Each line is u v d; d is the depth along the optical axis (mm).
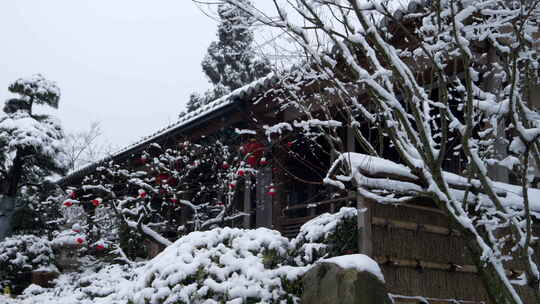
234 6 3791
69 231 13336
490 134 5508
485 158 4902
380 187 4922
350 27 3762
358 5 3617
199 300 5277
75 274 11719
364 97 5719
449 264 5570
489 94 4371
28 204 14227
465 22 5305
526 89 4617
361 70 3773
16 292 11672
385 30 4434
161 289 5445
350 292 4598
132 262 10469
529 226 3736
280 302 5180
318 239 5633
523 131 3641
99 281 9633
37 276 11547
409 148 4070
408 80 3707
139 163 12383
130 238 11445
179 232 10266
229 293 5207
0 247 12227
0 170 14133
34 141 13773
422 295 5293
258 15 3705
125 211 10344
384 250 5195
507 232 5973
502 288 3760
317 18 3686
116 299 6152
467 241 3830
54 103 15328
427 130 4066
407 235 5391
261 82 7926
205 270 5492
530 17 4406
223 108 9156
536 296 3807
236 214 10250
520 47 3787
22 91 14883
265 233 6023
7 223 13805
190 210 12055
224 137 10195
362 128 8805
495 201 3834
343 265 4762
